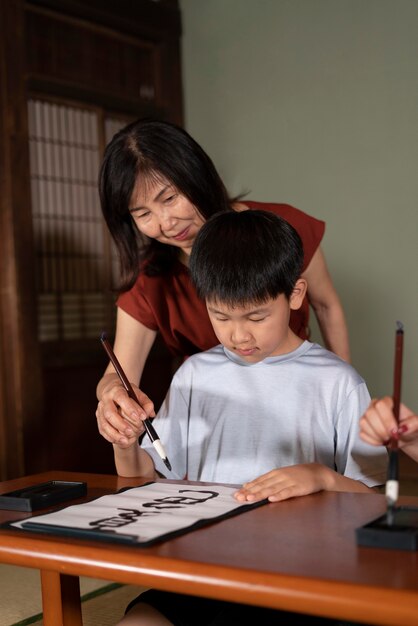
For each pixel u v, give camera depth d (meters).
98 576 0.90
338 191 4.43
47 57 4.10
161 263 1.95
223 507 1.11
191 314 2.03
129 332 2.03
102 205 1.79
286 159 4.59
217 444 1.57
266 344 1.36
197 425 1.61
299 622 1.08
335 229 4.45
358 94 4.34
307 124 4.51
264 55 4.62
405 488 3.79
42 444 3.97
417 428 1.04
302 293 1.48
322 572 0.81
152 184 1.65
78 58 4.25
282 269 1.33
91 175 4.29
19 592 2.31
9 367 3.88
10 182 3.81
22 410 3.88
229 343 1.37
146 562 0.87
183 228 1.70
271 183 4.65
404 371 4.26
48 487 1.30
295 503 1.14
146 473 1.53
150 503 1.14
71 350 4.12
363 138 4.34
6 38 3.82
